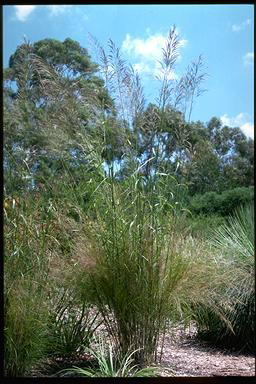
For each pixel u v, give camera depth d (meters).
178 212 4.54
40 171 4.63
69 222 4.50
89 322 4.70
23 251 4.11
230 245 5.86
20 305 3.91
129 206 4.35
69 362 4.57
